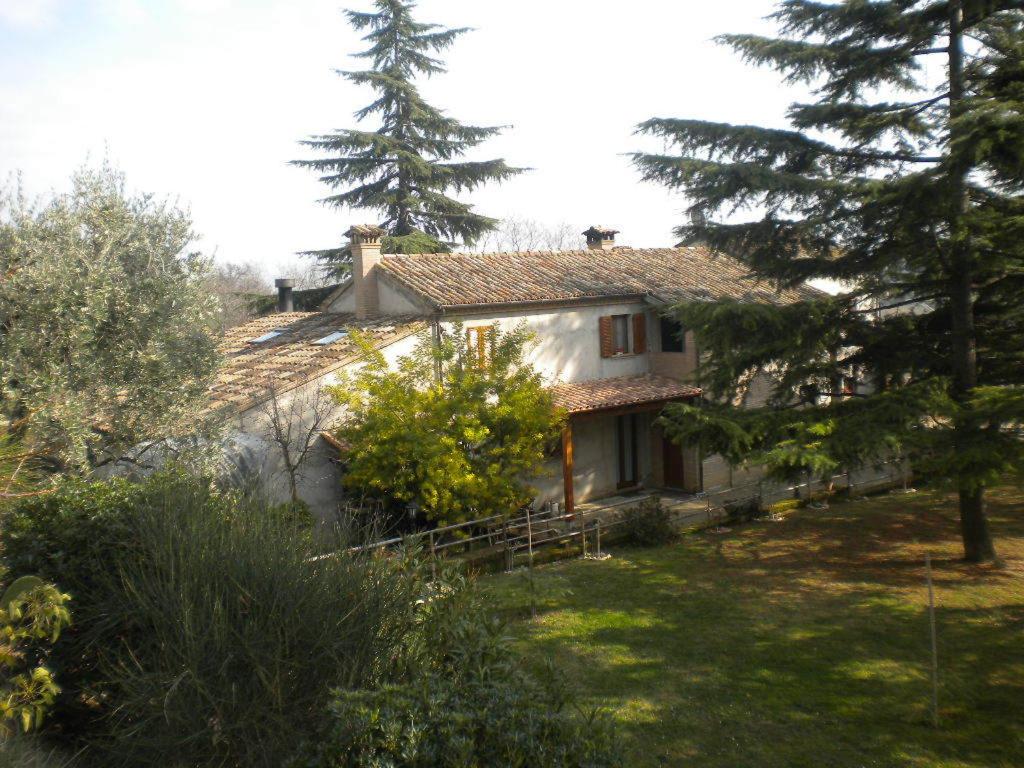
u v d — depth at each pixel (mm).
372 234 19406
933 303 14758
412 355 16594
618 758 5125
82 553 6922
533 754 4762
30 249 10844
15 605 5109
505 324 18594
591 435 20531
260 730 5430
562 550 15180
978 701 9250
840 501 19297
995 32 13023
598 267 22438
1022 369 13359
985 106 10961
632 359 21125
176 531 6488
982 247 12539
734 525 17562
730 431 12500
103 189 11820
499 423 15133
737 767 7988
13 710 5109
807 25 13688
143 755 5449
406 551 7051
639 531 16172
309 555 6547
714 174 13281
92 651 6512
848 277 14203
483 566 14094
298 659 5688
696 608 12500
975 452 11164
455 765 4500
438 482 13984
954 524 16781
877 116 13242
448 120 32031
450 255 20938
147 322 11531
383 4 31391
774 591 13211
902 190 11883
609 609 12500
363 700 4957
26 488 7891
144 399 11414
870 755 8195
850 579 13688
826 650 10797
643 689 9734
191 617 5629
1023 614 11742
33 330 10523
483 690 5195
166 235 12094
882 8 12805
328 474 16047
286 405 15648
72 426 9938
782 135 13664
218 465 12008
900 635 11211
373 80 30844
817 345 13742
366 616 6082
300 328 20656
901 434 11977
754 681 9930
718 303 13477
